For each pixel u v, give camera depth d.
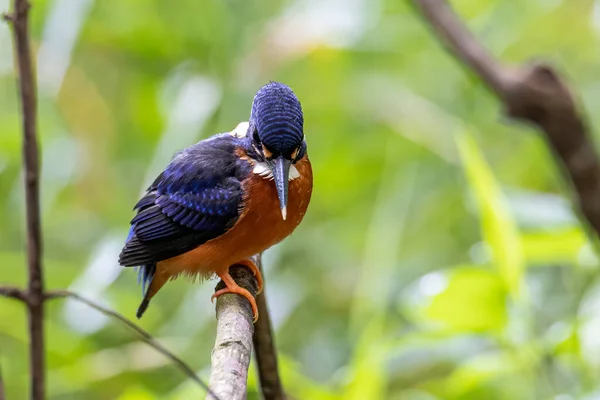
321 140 13.66
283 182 7.15
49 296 6.65
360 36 12.79
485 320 8.39
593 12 13.40
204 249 7.89
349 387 8.10
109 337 11.77
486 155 13.28
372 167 13.66
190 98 11.92
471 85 13.48
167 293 12.75
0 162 12.30
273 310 11.82
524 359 8.27
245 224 7.72
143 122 13.48
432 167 13.20
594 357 8.37
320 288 13.00
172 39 12.89
